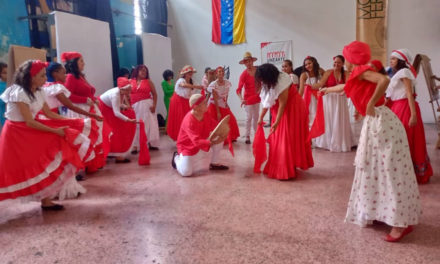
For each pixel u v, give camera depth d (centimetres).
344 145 504
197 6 952
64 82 355
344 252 208
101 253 216
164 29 944
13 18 544
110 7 713
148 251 217
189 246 222
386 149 216
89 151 300
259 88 354
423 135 332
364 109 226
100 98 450
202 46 961
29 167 270
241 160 460
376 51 801
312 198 305
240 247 218
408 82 305
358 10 803
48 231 251
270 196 313
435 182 338
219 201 303
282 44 880
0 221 272
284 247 217
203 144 364
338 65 483
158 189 343
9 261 209
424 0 757
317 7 841
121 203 305
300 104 366
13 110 267
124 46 814
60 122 297
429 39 766
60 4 620
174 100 563
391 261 197
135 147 529
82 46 561
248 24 905
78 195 329
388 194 218
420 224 245
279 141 361
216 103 554
